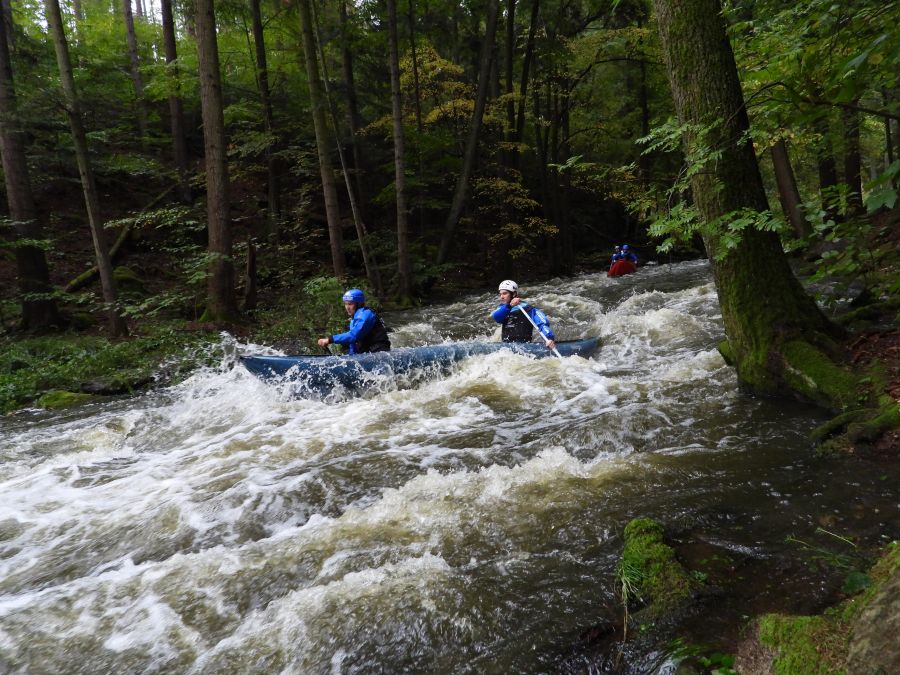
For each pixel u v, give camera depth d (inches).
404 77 637.3
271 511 135.9
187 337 340.8
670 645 75.4
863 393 142.0
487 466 148.7
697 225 138.8
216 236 381.7
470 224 721.6
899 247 128.6
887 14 99.1
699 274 536.7
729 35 154.9
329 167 456.1
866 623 57.7
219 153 375.9
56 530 133.7
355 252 619.8
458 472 141.6
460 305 504.4
